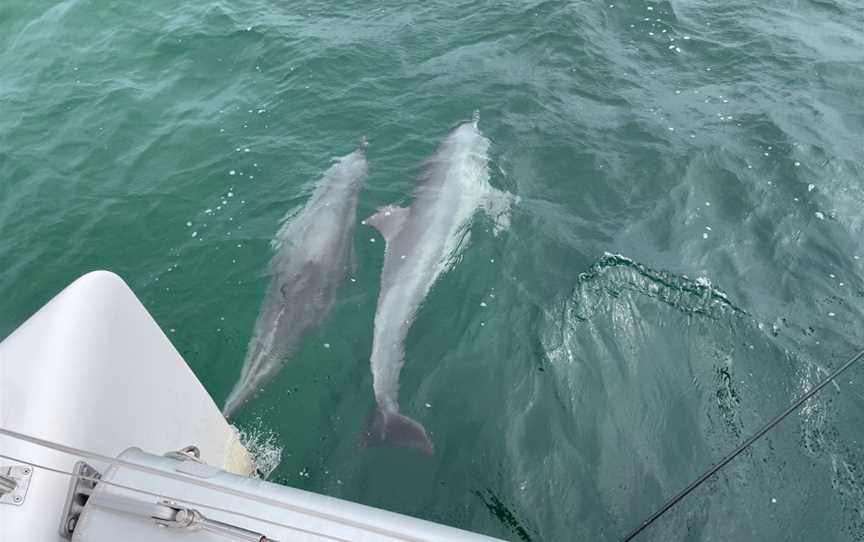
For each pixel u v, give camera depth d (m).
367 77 10.75
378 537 2.58
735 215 8.37
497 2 12.31
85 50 11.63
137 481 2.75
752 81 10.59
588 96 10.29
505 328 7.07
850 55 11.12
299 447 6.14
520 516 5.59
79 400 3.05
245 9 12.50
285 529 2.60
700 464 5.93
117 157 9.45
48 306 3.45
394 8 12.41
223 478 2.89
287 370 6.77
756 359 6.76
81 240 8.23
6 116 10.24
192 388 4.11
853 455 6.02
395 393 6.55
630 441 6.09
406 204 8.48
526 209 8.42
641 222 8.30
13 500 2.62
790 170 8.95
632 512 5.60
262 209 8.54
